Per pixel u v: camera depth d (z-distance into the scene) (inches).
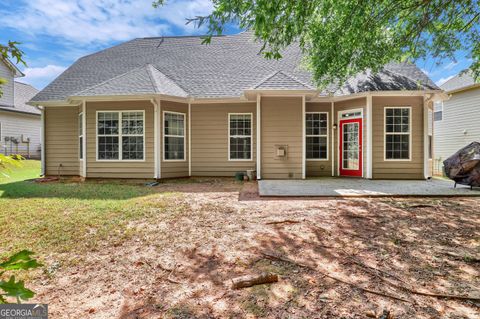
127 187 315.0
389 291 95.0
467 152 274.4
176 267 117.0
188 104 397.7
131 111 362.9
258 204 219.8
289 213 191.5
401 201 225.9
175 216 185.2
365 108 366.9
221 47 503.5
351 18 193.0
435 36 230.4
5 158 52.5
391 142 363.6
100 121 366.0
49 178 393.7
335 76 287.9
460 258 120.0
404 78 381.1
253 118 392.8
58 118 412.2
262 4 129.5
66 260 125.0
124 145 366.3
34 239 146.9
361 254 124.9
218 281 104.7
